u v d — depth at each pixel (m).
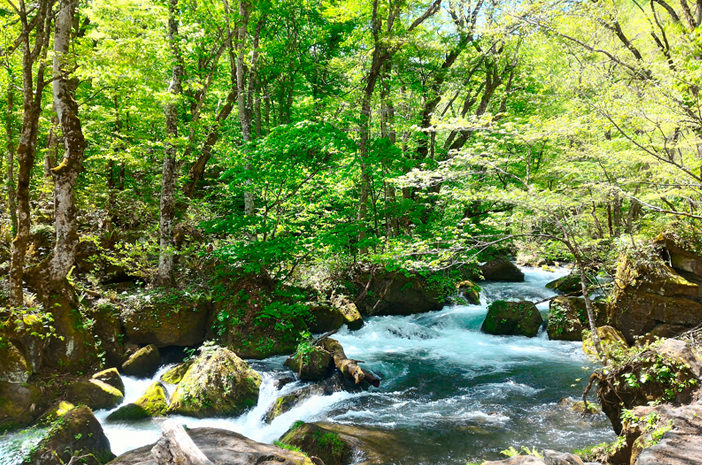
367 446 6.84
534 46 13.13
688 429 4.21
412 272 15.19
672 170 8.40
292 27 20.23
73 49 9.10
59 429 6.24
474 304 16.14
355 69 19.25
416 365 10.99
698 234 10.75
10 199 9.48
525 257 24.33
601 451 5.66
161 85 11.59
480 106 18.23
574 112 8.55
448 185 11.37
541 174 12.84
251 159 11.90
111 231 12.95
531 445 6.80
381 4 15.18
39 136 14.17
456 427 7.55
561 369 10.37
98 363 9.12
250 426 7.99
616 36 10.51
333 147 12.07
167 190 11.70
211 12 14.73
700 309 10.02
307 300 13.31
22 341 7.83
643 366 5.61
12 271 7.94
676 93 6.81
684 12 9.92
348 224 12.18
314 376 9.67
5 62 8.88
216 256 11.88
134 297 10.69
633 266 10.91
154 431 7.40
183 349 10.71
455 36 17.47
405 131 17.89
